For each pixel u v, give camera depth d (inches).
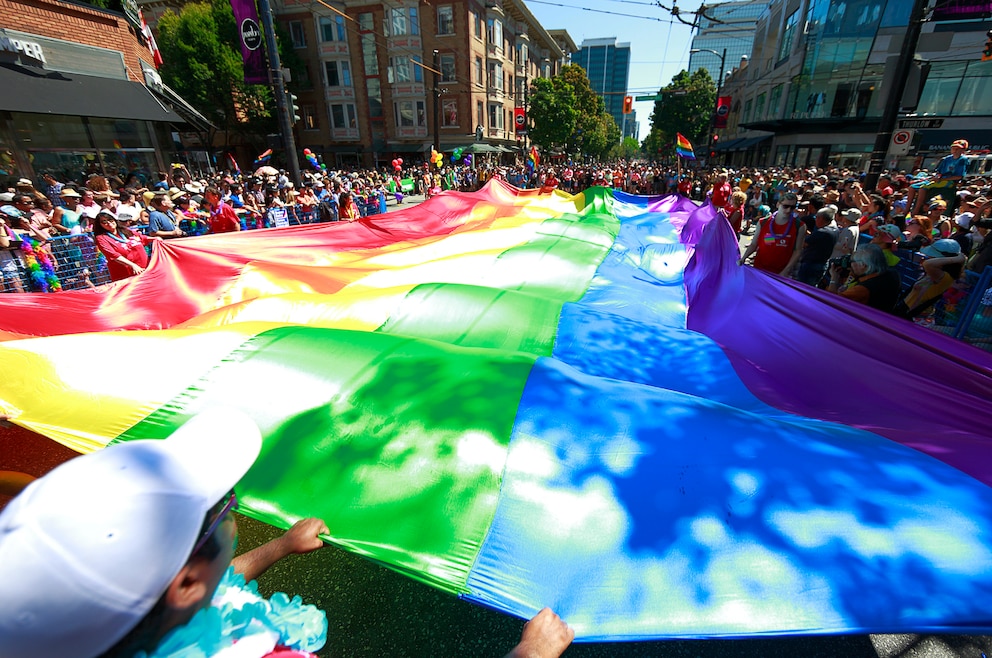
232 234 231.0
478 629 89.3
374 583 98.0
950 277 202.2
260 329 111.0
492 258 224.1
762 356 146.0
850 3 1006.4
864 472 71.0
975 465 75.6
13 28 434.0
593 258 239.9
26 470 127.4
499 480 73.5
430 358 99.4
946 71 924.0
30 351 96.6
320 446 81.0
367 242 273.1
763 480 69.4
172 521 26.3
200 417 32.8
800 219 259.0
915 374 112.0
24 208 291.9
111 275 239.1
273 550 61.2
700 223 286.2
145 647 27.1
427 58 1457.9
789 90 1256.8
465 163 1424.7
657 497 68.9
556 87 1786.4
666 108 2433.6
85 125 512.7
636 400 87.3
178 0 1462.8
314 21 1460.4
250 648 34.2
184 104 663.8
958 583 57.6
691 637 56.4
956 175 447.2
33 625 22.4
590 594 60.6
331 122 1563.7
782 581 59.2
